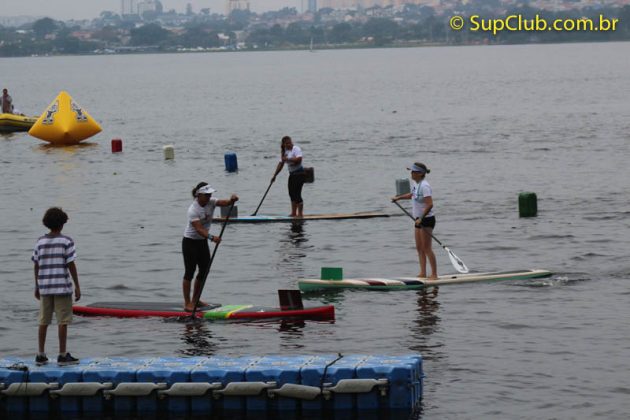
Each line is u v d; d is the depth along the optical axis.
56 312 16.55
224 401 15.68
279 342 18.89
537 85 125.12
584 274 23.95
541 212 33.06
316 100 107.44
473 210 33.81
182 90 141.25
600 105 85.81
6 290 23.50
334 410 15.51
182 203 36.81
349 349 18.36
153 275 25.02
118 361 16.58
